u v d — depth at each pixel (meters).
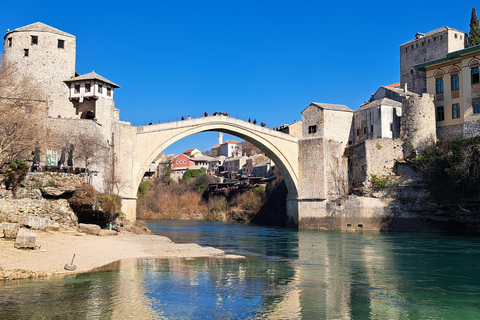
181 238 55.31
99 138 51.22
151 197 123.25
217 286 25.56
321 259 36.50
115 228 48.22
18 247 28.67
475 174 54.38
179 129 61.31
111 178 54.00
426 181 61.47
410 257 37.59
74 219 42.44
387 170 64.69
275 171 104.31
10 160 44.56
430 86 66.69
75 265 27.81
